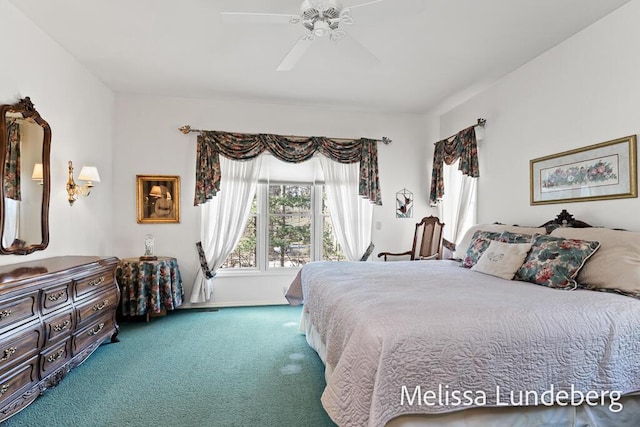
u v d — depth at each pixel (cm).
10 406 183
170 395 221
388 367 138
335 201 454
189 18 254
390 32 270
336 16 195
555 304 169
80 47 301
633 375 161
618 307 168
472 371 145
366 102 434
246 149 430
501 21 255
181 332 342
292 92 402
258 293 450
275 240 462
